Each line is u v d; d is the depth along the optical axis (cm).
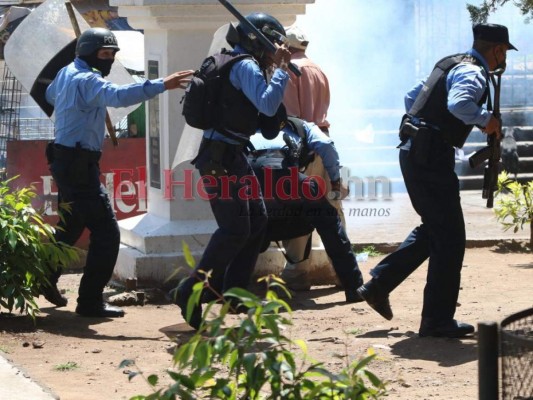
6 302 997
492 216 1681
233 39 885
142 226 1176
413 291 1119
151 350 870
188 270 1134
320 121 1116
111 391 734
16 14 2308
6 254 948
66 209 980
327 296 1112
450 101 822
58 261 1007
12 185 1380
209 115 876
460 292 1104
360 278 1069
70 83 966
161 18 1119
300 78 1093
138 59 1766
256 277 1162
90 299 1012
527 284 1147
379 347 852
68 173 982
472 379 754
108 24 2064
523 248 1403
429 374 770
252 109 877
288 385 508
